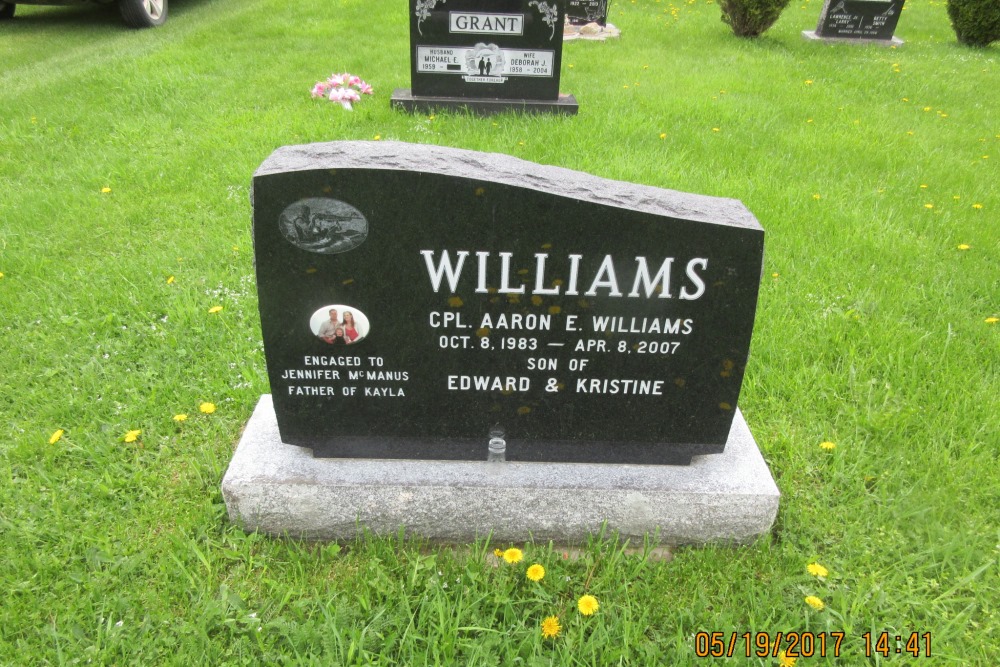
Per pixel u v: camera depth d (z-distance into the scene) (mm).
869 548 2646
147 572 2494
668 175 5500
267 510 2629
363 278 2352
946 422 3199
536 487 2604
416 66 7277
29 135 6281
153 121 6684
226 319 3877
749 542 2703
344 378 2541
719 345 2463
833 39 11414
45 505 2762
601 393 2572
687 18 12227
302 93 7531
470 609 2373
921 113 7645
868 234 4738
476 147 6109
